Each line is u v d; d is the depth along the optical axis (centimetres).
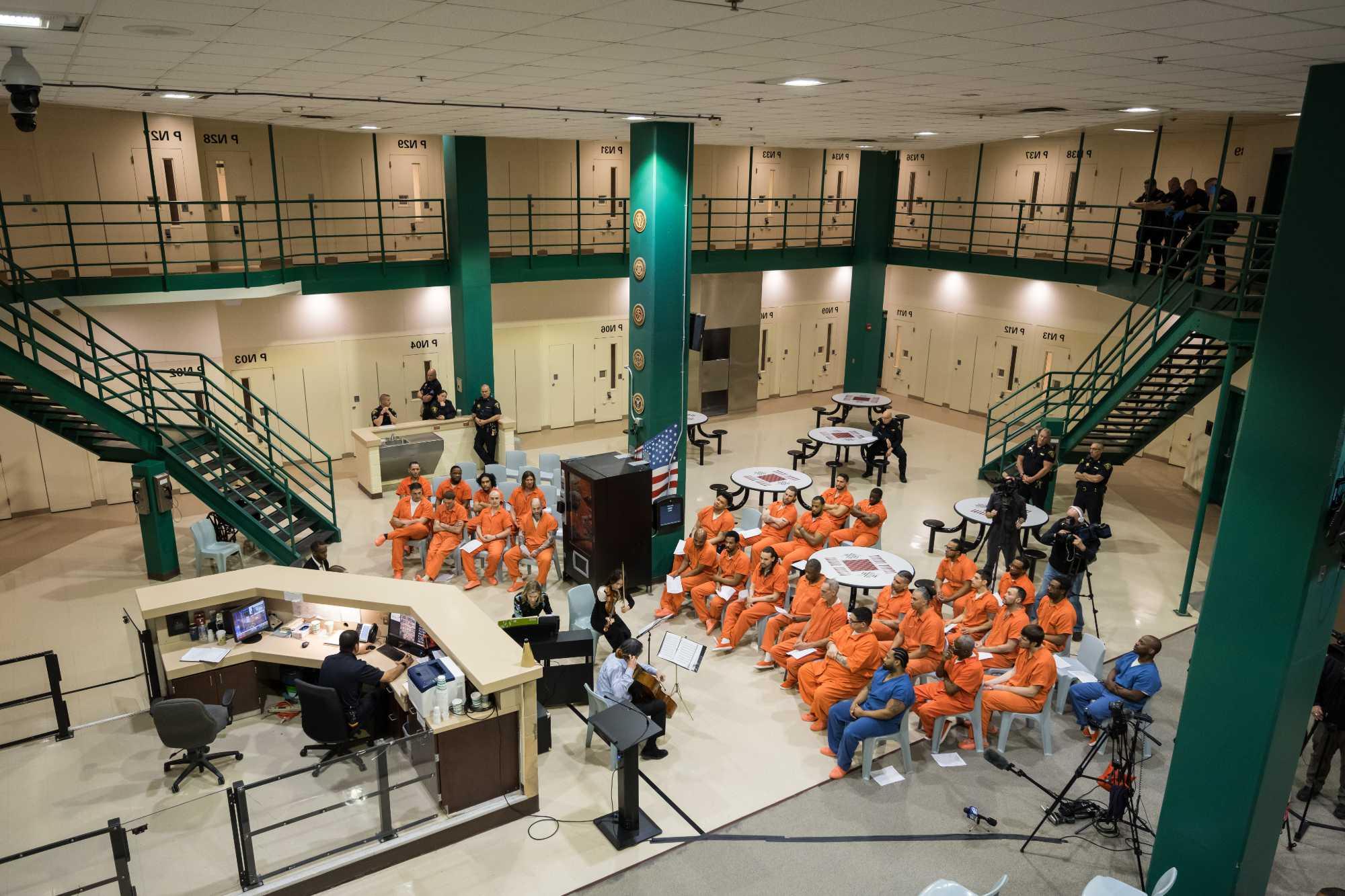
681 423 1239
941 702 856
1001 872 713
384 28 503
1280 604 581
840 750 830
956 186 2191
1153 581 1288
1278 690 590
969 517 1307
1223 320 1103
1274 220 1038
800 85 762
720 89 801
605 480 1150
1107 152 1811
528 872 707
